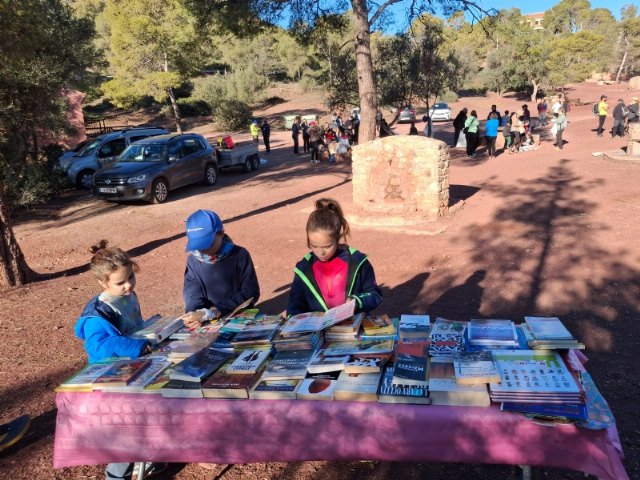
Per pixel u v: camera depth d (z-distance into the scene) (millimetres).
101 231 11227
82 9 57438
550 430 1999
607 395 3740
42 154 19359
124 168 13992
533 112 39812
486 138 18000
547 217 9141
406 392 2141
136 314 3143
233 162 18000
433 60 21656
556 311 5305
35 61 14727
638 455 3053
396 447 2154
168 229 11109
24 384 4676
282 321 2908
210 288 3264
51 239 10969
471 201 11047
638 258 6648
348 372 2320
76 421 2467
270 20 13953
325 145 20484
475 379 2088
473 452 2092
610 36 77562
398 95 21891
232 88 53438
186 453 2385
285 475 3164
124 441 2434
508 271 6633
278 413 2221
